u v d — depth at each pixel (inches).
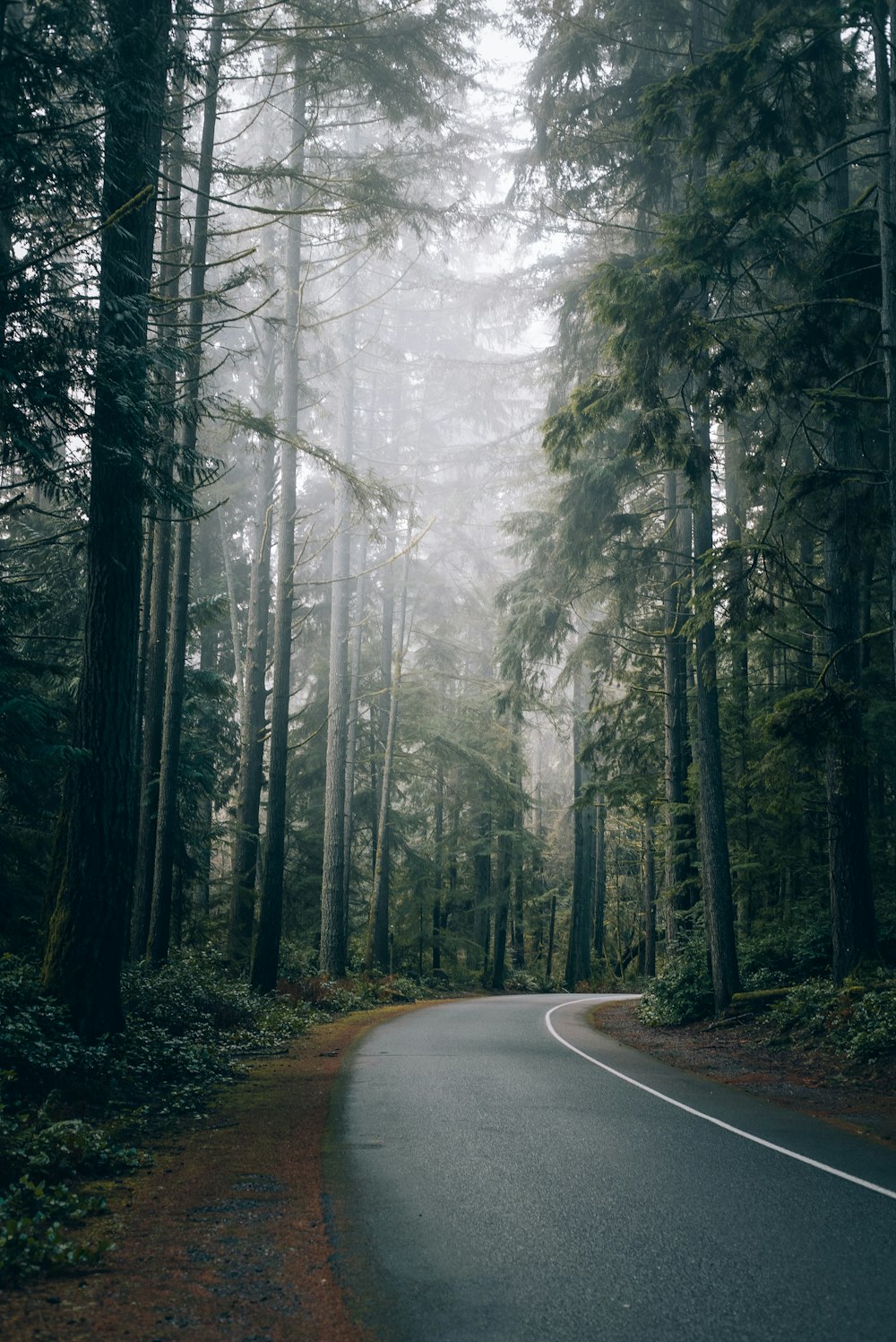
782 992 676.1
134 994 544.4
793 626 816.9
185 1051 461.1
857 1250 206.8
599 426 589.6
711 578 569.6
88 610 437.1
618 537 871.7
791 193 468.8
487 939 1898.4
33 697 446.9
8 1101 315.3
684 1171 276.8
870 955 594.6
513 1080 452.8
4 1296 175.2
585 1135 325.7
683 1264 197.6
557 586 886.4
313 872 1357.0
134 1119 340.2
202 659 1398.9
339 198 682.8
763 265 534.6
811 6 515.2
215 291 446.0
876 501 504.7
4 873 627.8
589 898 1836.9
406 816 1424.7
